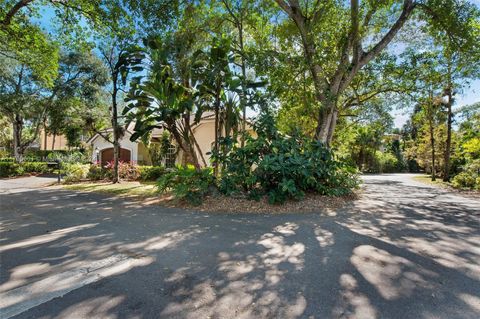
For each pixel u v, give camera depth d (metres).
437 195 10.19
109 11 9.71
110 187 11.32
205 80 8.59
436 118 18.61
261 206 6.90
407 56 12.35
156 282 2.90
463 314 2.34
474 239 4.47
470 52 10.41
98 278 2.98
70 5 10.02
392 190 11.95
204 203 7.16
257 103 8.73
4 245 4.07
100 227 5.15
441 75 12.41
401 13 10.78
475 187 12.01
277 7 10.53
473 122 16.62
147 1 8.62
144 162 20.55
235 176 7.66
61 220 5.70
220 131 9.55
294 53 9.80
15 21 10.60
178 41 9.39
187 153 9.61
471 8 9.60
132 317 2.26
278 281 2.95
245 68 10.28
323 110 10.40
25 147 20.12
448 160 17.08
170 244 4.18
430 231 4.95
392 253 3.81
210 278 3.02
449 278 3.03
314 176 8.30
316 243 4.25
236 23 10.63
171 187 8.31
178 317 2.27
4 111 18.31
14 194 9.50
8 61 16.94
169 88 8.71
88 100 18.83
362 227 5.22
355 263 3.45
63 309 2.36
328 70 11.06
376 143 32.59
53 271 3.15
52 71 13.70
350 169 9.31
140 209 6.85
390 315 2.32
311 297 2.61
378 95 16.17
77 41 11.63
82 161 18.05
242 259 3.59
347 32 10.43
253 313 2.34
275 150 7.88
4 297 2.55
